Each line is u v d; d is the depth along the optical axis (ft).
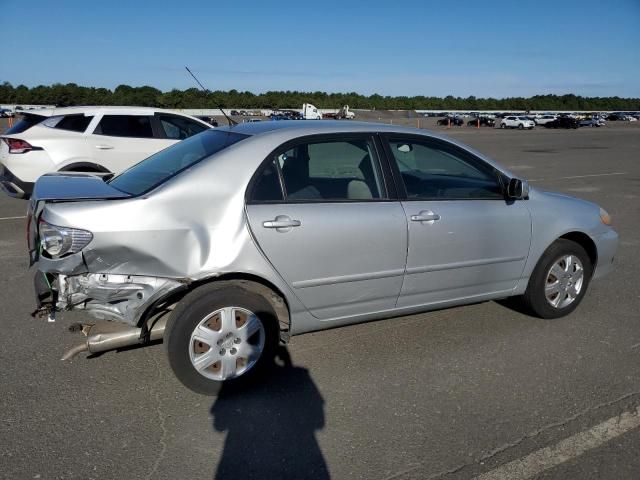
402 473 8.96
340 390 11.54
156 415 10.52
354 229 11.86
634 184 43.68
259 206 11.19
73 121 27.91
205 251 10.71
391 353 13.23
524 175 49.73
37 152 26.63
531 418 10.53
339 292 12.09
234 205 10.97
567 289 15.23
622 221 29.35
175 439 9.79
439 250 12.92
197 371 10.97
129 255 10.33
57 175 13.12
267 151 11.55
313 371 12.34
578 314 15.83
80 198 10.50
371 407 10.91
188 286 10.80
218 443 9.71
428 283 13.07
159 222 10.46
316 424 10.34
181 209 10.67
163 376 11.99
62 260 10.09
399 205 12.51
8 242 22.74
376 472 9.00
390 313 13.05
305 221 11.40
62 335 13.91
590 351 13.43
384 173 12.57
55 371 12.10
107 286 10.41
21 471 8.84
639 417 10.58
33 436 9.76
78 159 27.50
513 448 9.61
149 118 29.73
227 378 11.21
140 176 12.18
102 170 28.19
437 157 13.44
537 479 8.86
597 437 9.95
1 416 10.34
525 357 13.08
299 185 11.77
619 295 17.56
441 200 13.08
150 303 10.59
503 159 66.90
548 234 14.48
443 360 12.88
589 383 11.87
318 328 12.36
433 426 10.25
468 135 135.33
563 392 11.49
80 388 11.42
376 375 12.17
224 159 11.27
